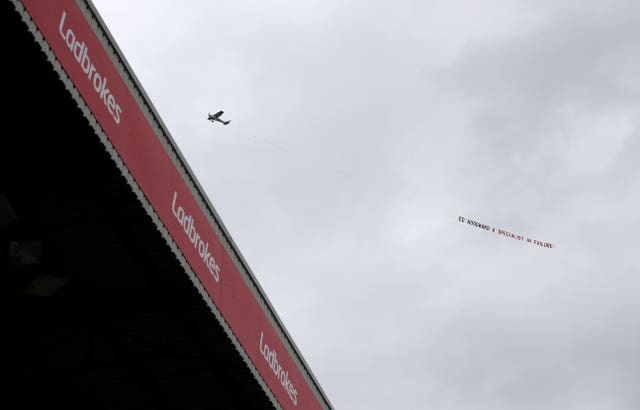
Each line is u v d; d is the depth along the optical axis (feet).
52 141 71.92
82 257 81.82
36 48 65.41
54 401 95.09
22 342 89.15
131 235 79.66
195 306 86.74
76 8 69.92
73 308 86.99
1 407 93.35
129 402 97.66
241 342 91.97
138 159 76.59
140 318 88.02
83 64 70.03
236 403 99.09
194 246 84.53
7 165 73.77
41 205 77.05
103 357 91.81
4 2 62.39
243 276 95.04
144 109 78.69
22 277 78.48
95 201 76.59
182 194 83.46
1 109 69.92
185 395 97.40
